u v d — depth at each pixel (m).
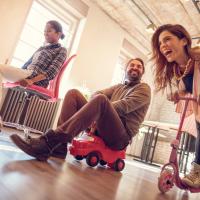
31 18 4.39
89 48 4.96
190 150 4.44
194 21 5.04
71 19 4.91
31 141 1.36
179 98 1.48
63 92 4.52
